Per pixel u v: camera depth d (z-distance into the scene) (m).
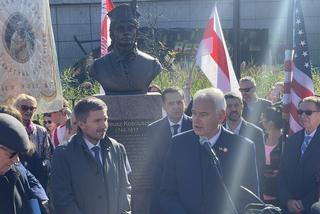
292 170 5.96
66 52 21.02
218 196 4.47
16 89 7.41
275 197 6.33
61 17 20.91
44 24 7.89
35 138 6.23
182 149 4.67
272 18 21.09
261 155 6.20
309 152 5.88
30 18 7.64
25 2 7.57
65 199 4.84
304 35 7.81
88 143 4.98
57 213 4.89
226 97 6.35
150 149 6.16
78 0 20.83
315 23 21.50
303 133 6.03
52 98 7.98
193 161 4.61
